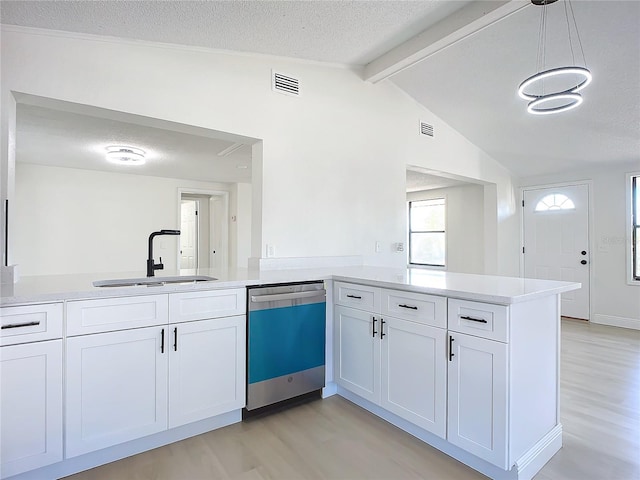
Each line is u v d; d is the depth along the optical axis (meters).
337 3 2.21
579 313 5.16
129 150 4.11
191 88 2.51
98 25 2.04
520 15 2.68
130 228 5.80
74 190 5.34
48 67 2.01
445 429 1.86
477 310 1.72
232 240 6.82
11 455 1.54
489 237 5.48
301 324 2.46
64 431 1.66
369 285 2.32
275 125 2.95
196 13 2.05
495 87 3.65
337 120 3.35
